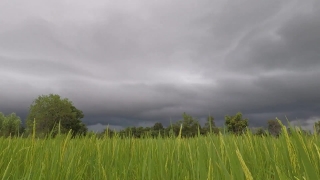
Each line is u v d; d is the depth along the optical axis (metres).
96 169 2.45
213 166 1.52
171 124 2.83
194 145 2.65
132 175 2.47
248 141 2.67
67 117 59.62
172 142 2.87
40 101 58.00
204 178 1.31
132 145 2.96
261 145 2.80
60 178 2.05
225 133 2.19
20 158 2.60
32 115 57.09
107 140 3.27
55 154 2.24
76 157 2.62
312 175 0.97
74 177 2.18
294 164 1.53
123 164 2.51
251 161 2.26
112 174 2.21
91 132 3.35
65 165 2.24
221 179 1.52
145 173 2.18
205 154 2.09
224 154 1.84
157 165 2.17
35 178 1.85
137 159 2.70
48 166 2.08
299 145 1.04
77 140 3.34
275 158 1.96
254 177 1.83
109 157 2.85
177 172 2.04
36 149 2.63
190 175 2.03
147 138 3.24
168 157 2.28
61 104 60.44
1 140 3.35
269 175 1.90
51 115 57.06
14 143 3.37
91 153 2.94
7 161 2.50
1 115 48.22
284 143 1.88
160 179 2.02
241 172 1.15
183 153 2.57
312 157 1.44
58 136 2.66
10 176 2.18
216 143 2.00
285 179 1.27
